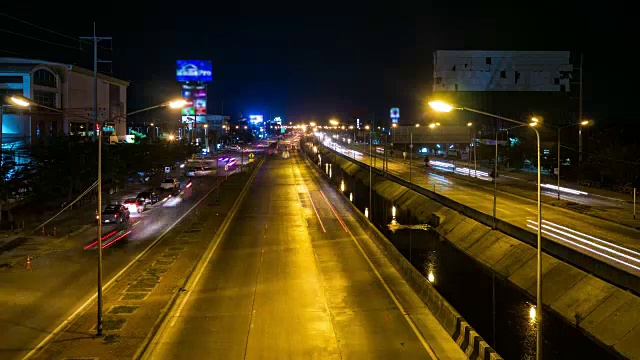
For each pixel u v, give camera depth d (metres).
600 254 39.91
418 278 33.59
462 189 80.31
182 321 28.08
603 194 72.88
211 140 195.25
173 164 117.50
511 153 110.56
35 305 30.19
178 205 71.12
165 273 37.12
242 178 105.81
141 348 24.17
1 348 24.08
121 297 31.78
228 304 30.95
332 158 163.25
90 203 67.69
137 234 51.06
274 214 65.06
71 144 63.59
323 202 75.69
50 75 89.75
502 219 54.59
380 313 29.62
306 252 44.72
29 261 38.44
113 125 111.00
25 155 67.56
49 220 56.06
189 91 175.00
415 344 25.25
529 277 39.81
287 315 29.16
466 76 122.88
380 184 99.06
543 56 122.50
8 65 85.25
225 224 57.78
